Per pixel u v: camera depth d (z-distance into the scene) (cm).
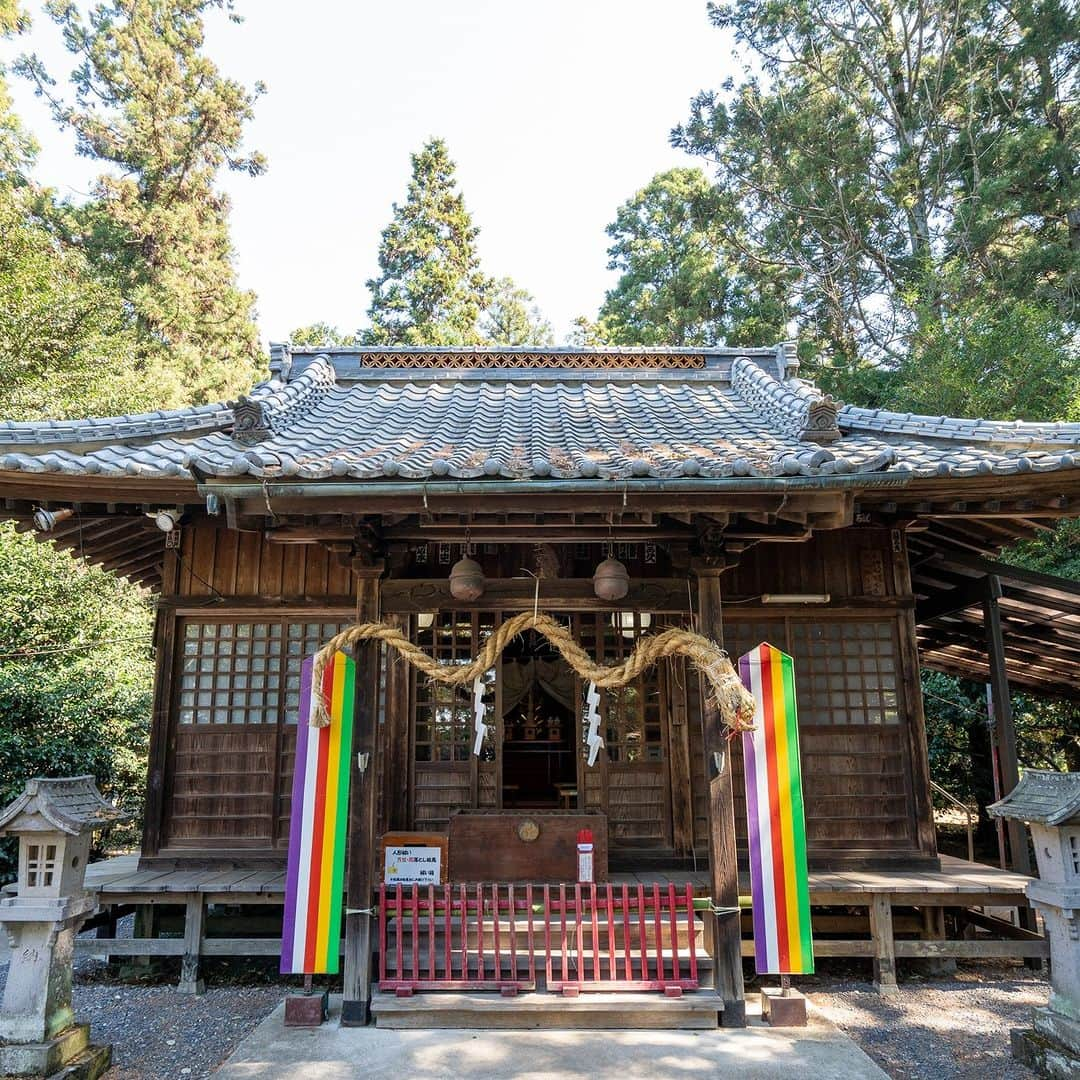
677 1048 412
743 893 575
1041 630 802
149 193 2353
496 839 518
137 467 475
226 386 2191
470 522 465
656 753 634
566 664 739
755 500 424
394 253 2408
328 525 467
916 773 621
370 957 449
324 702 461
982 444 532
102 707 1033
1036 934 574
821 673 642
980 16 1772
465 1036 427
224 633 656
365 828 458
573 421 618
